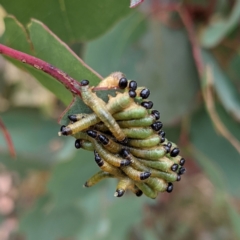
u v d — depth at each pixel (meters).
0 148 0.52
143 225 0.57
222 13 0.43
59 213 0.51
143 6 0.42
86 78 0.29
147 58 0.43
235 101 0.44
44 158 0.54
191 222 0.60
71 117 0.28
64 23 0.33
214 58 0.44
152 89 0.43
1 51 0.28
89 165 0.43
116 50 0.41
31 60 0.28
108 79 0.28
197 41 0.42
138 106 0.28
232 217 0.46
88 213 0.50
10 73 0.63
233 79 0.45
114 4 0.32
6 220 0.64
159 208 0.59
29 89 0.64
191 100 0.43
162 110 0.43
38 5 0.32
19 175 0.55
